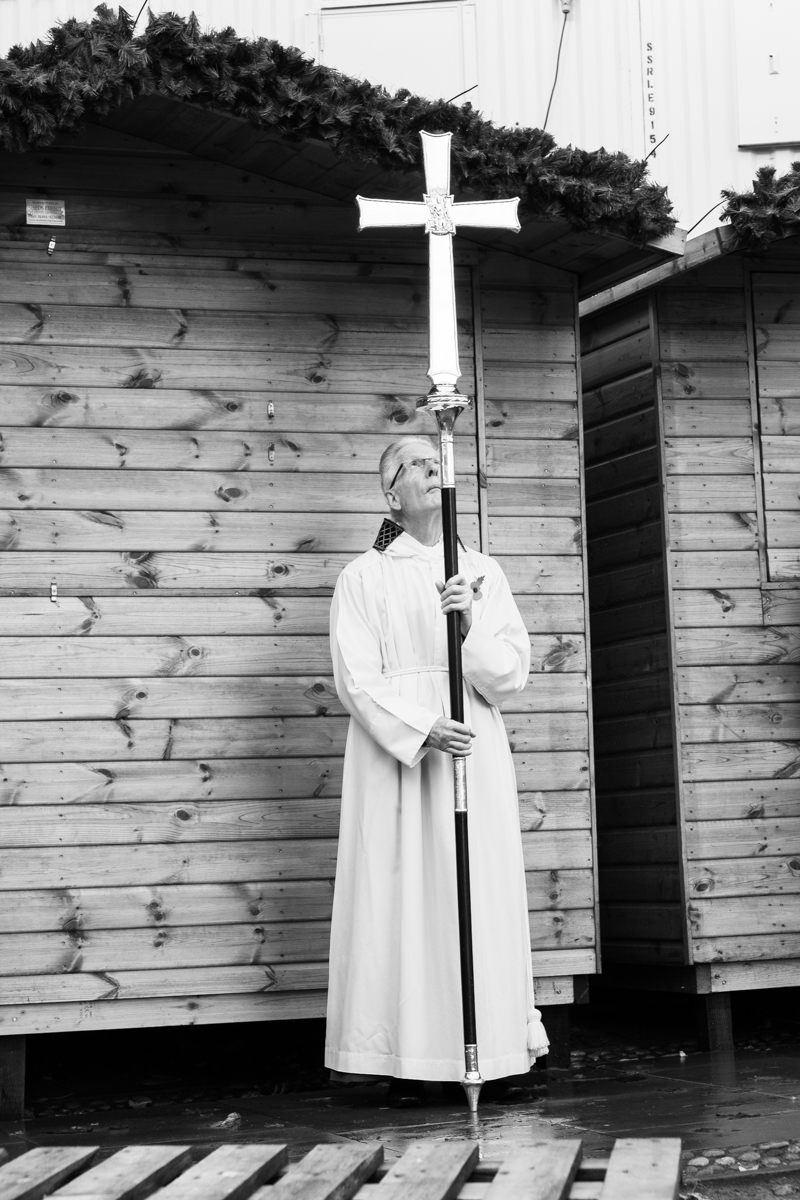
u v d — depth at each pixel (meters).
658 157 6.94
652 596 5.63
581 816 5.12
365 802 4.39
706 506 5.53
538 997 5.00
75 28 4.34
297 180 5.07
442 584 4.30
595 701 6.00
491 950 4.31
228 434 4.98
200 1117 4.21
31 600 4.75
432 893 4.33
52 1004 4.61
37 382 4.84
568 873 5.08
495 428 5.23
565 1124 3.78
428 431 5.16
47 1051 5.43
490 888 4.36
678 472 5.53
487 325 5.28
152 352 4.95
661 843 5.51
